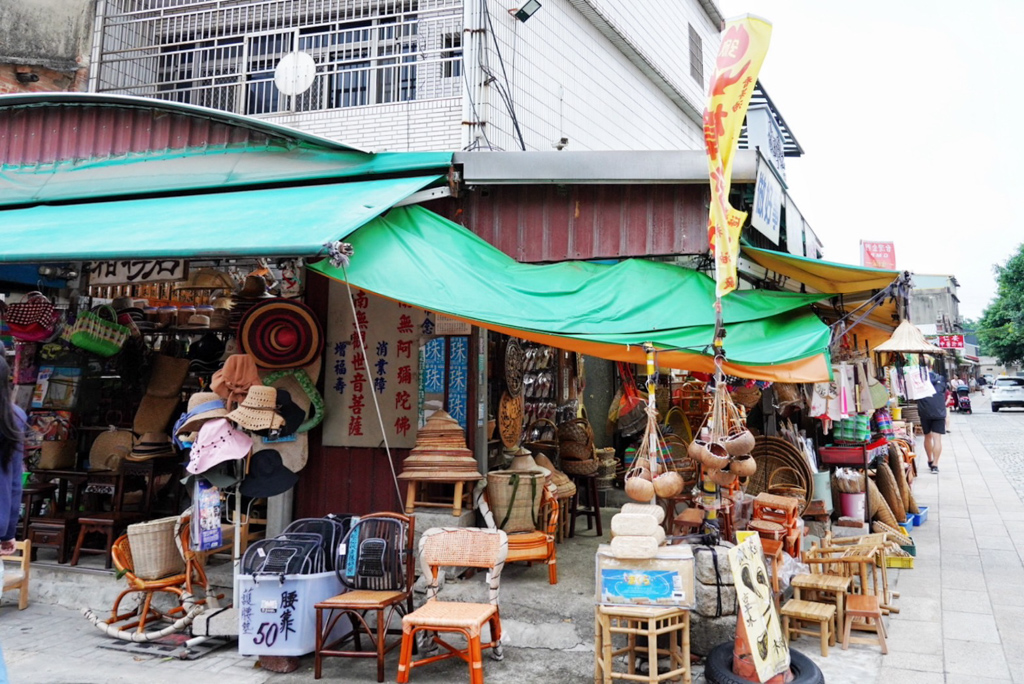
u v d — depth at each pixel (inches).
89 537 280.8
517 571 243.9
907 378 435.8
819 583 207.8
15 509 135.4
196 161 280.8
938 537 347.3
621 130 517.0
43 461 279.1
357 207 206.5
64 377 289.9
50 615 238.7
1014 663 191.9
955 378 1370.6
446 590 224.7
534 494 236.4
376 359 255.4
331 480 255.9
